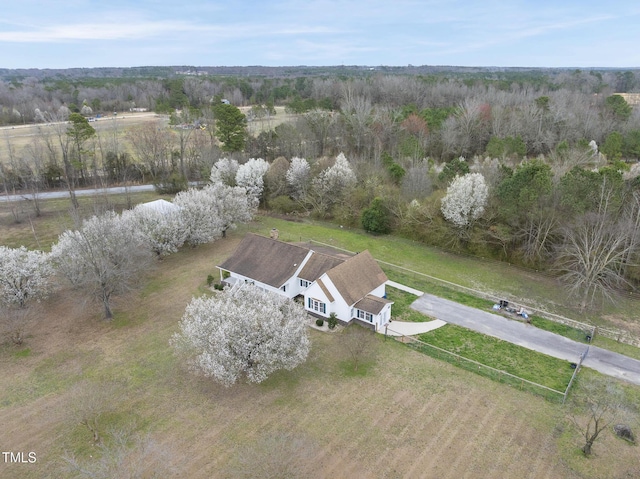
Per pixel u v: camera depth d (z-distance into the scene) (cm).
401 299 4256
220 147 8512
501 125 8731
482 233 5078
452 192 5153
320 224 6397
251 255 4406
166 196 7400
